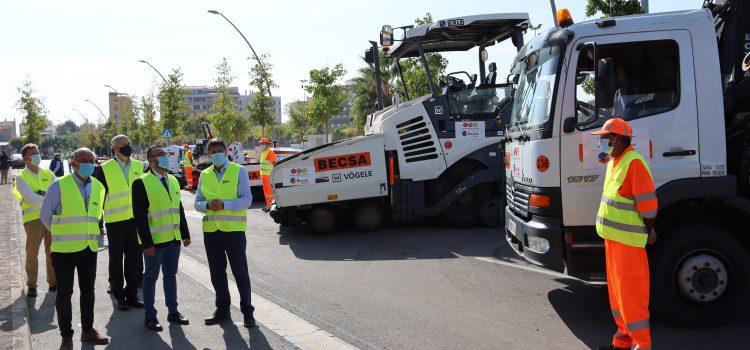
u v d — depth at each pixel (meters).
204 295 7.56
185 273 8.87
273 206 12.28
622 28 5.77
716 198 5.62
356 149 11.66
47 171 8.60
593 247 5.78
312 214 11.83
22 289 7.69
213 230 6.16
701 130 5.67
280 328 6.10
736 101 5.97
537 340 5.47
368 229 11.96
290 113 65.00
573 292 7.07
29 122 53.78
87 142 83.19
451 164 11.73
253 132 50.94
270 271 8.78
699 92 5.68
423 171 11.69
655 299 5.60
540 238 5.97
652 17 5.79
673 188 5.61
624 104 5.74
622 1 13.67
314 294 7.38
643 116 5.71
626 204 4.87
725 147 5.67
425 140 11.70
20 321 6.32
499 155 11.75
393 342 5.54
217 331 6.05
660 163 5.69
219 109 40.19
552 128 5.84
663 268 5.55
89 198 5.90
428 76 11.95
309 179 11.65
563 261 5.87
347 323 6.16
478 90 11.80
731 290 5.54
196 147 25.61
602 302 6.64
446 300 6.87
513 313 6.30
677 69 5.72
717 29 6.33
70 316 5.80
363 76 42.81
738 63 6.11
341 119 111.38
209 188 6.25
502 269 8.32
